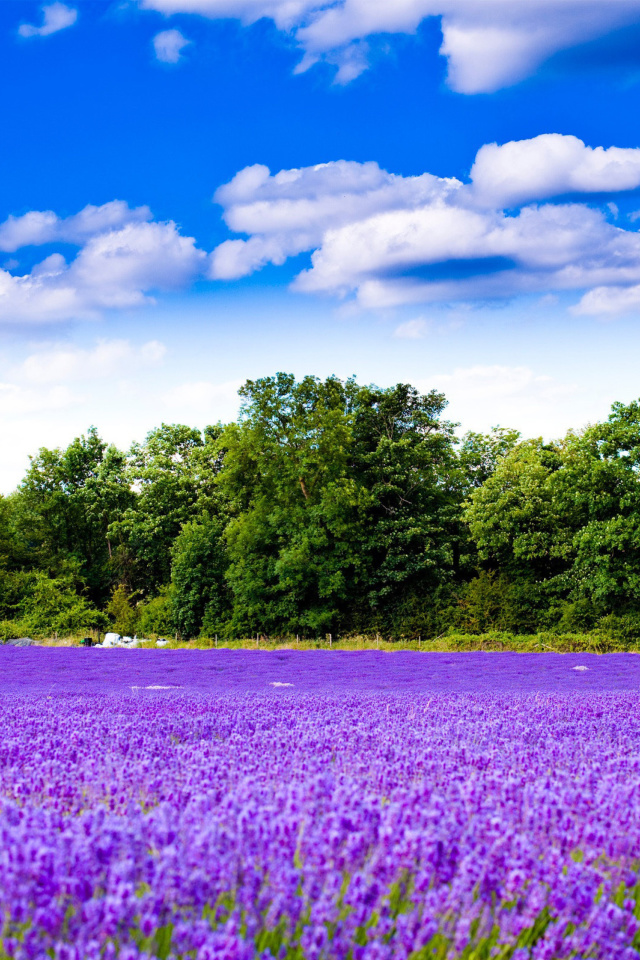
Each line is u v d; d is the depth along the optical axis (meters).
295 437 43.31
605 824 4.02
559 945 3.05
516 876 3.16
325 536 41.50
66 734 7.39
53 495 58.50
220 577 45.06
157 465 59.50
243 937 2.95
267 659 28.61
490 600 38.94
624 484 36.25
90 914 2.64
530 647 33.88
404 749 6.33
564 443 49.56
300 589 41.47
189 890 2.88
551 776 5.61
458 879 3.11
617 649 32.88
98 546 60.94
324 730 7.41
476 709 10.78
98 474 60.50
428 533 43.25
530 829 4.08
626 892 3.59
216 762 5.55
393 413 46.34
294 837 3.50
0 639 43.34
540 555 38.78
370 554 42.62
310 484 44.09
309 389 44.19
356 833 3.32
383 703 11.55
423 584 42.53
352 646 37.84
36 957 2.47
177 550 46.81
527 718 9.81
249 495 46.16
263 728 8.48
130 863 2.96
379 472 43.56
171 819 3.77
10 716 9.21
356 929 3.03
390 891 3.19
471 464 53.69
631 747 7.52
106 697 12.65
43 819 3.70
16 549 55.06
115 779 5.11
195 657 29.70
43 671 23.48
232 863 3.12
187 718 8.86
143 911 2.74
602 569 35.94
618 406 37.06
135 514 56.78
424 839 3.31
